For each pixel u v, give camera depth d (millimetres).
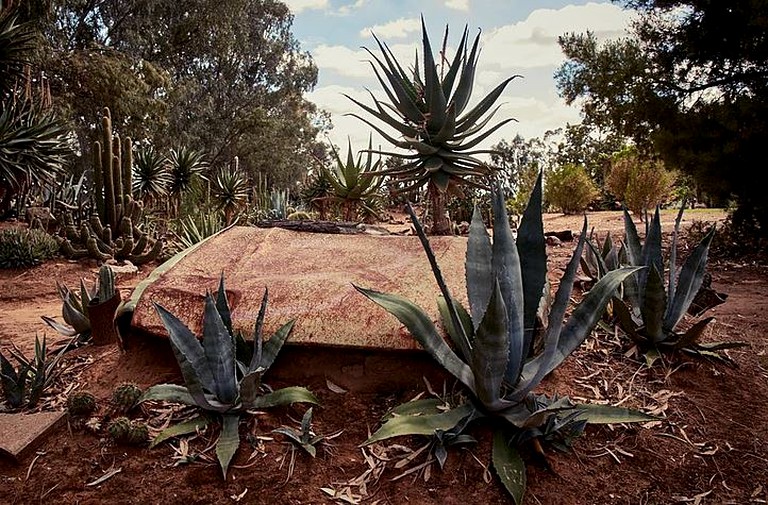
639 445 2590
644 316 3242
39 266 9109
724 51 8781
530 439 2443
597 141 31156
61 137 12492
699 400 2951
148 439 2582
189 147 30625
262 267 3533
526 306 2736
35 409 2912
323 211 11961
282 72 40250
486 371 2320
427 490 2318
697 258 3338
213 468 2420
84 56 19688
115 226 10781
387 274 3311
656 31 9250
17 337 5023
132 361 3221
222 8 31859
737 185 8711
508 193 18000
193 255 3680
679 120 8844
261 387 2861
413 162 7328
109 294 3760
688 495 2355
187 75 33094
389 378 2924
